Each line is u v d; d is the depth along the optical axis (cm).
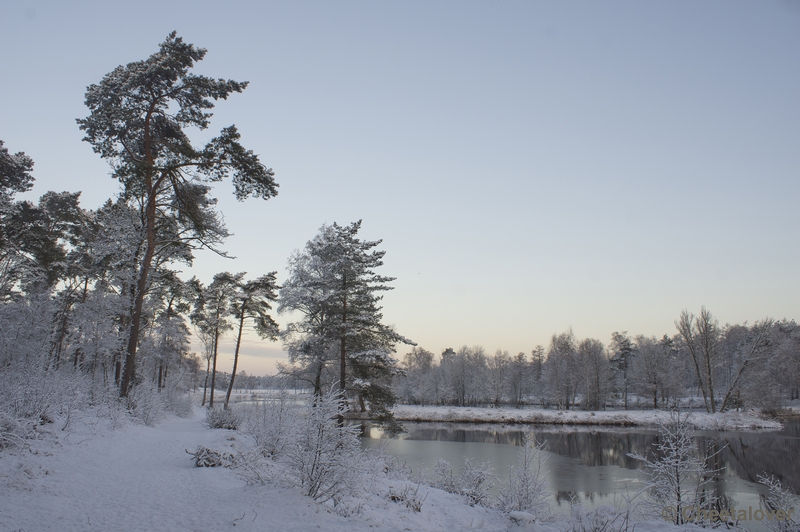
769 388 5494
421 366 10769
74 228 3416
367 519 830
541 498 1267
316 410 891
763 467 2655
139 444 1465
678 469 1055
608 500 1878
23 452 1022
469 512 1204
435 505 1213
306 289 2978
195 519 746
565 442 3759
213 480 1008
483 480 1463
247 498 856
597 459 2966
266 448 1277
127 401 2008
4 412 1116
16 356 1922
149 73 2012
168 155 2320
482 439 3897
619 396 8950
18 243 2639
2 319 2017
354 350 2855
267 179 2195
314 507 809
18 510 720
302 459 866
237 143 2109
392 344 3023
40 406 1295
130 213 2469
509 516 979
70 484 904
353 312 2894
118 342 2362
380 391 2802
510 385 9044
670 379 7150
